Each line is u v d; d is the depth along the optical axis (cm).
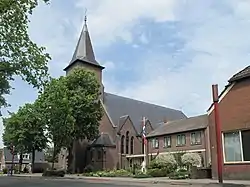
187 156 4344
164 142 5816
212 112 2853
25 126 6531
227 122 2633
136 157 6328
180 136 5509
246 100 2503
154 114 7694
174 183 2420
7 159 10288
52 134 4938
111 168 6028
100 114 5766
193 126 5356
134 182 2716
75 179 3553
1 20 1766
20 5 1778
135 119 7069
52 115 4878
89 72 5791
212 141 2823
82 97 5469
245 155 2464
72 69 6438
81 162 6153
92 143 6191
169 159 4241
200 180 2694
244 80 2542
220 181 1912
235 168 2517
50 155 8969
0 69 1848
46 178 3906
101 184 2402
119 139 6284
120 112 6900
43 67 1981
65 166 6488
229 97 2645
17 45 1869
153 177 3697
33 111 6041
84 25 7119
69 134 5097
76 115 5391
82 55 6825
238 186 1812
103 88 6762
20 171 7650
